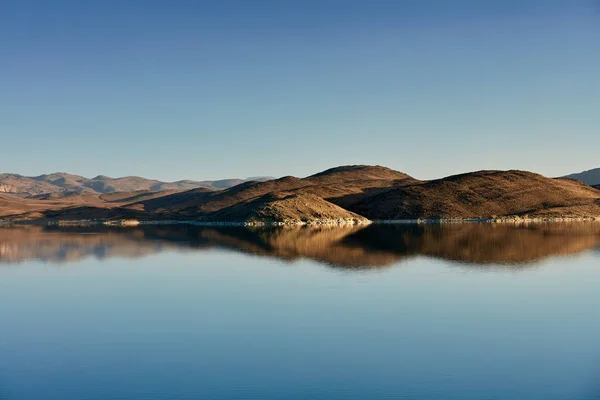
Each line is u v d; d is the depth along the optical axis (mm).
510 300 29859
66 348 21781
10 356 20828
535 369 18906
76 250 59781
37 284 37188
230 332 23734
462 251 53500
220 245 63875
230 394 16828
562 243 62094
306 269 41969
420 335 23031
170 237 79875
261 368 19078
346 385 17484
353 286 34281
